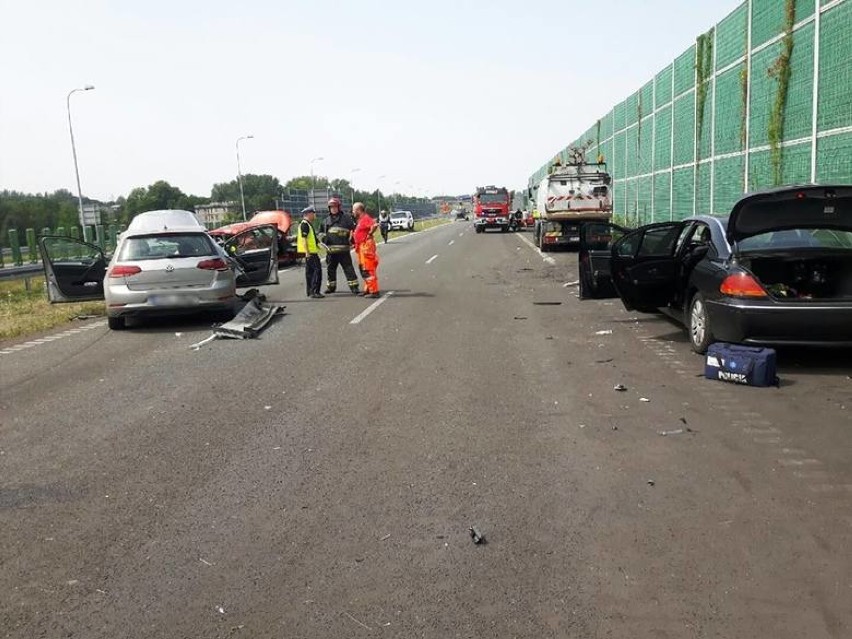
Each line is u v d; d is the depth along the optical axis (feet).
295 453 19.77
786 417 21.45
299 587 12.85
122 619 12.04
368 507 16.12
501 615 11.78
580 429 21.02
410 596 12.44
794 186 26.43
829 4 43.34
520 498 16.31
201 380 28.84
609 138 126.41
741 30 58.54
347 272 55.16
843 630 11.07
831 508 15.24
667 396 24.18
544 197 98.73
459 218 416.26
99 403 25.88
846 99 41.70
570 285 57.62
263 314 43.91
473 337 36.11
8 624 11.98
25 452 20.68
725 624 11.32
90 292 47.16
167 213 65.05
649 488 16.62
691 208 74.28
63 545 14.80
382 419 22.65
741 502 15.69
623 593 12.29
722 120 63.82
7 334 43.19
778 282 28.58
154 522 15.72
